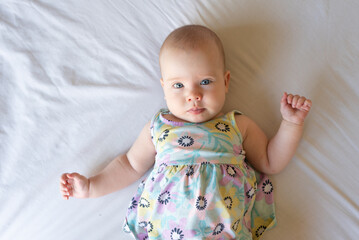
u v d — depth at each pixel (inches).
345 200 45.4
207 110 43.1
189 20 49.1
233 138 44.0
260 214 45.6
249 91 48.6
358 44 48.8
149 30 49.3
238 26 49.2
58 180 47.2
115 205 46.8
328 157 46.6
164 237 41.5
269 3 49.2
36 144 47.6
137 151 46.4
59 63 48.9
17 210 46.2
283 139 43.9
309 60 48.6
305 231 45.0
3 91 48.4
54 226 46.0
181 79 42.0
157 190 42.3
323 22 49.1
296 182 46.3
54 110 48.3
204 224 40.1
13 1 49.3
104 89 48.4
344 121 47.3
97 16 49.4
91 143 48.0
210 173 41.1
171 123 44.7
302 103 41.3
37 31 49.2
